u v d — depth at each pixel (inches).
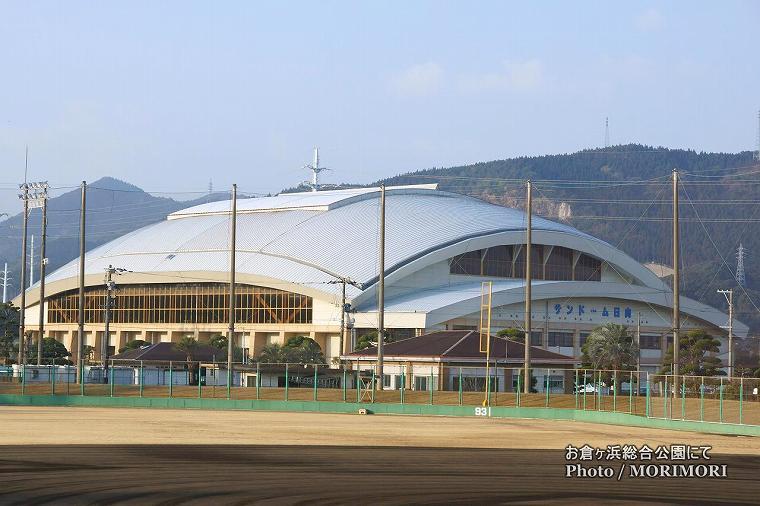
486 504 1473.9
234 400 4227.4
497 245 7588.6
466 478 1775.3
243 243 7795.3
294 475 1780.3
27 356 7180.1
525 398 4215.1
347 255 7283.5
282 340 7160.4
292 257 7377.0
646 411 3523.6
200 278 7578.7
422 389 5054.1
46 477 1711.4
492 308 7007.9
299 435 2775.6
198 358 6171.3
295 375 5526.6
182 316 7785.4
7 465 1889.8
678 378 3907.5
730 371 6387.8
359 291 6884.8
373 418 3641.7
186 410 4042.8
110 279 6117.1
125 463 1948.8
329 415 3809.1
